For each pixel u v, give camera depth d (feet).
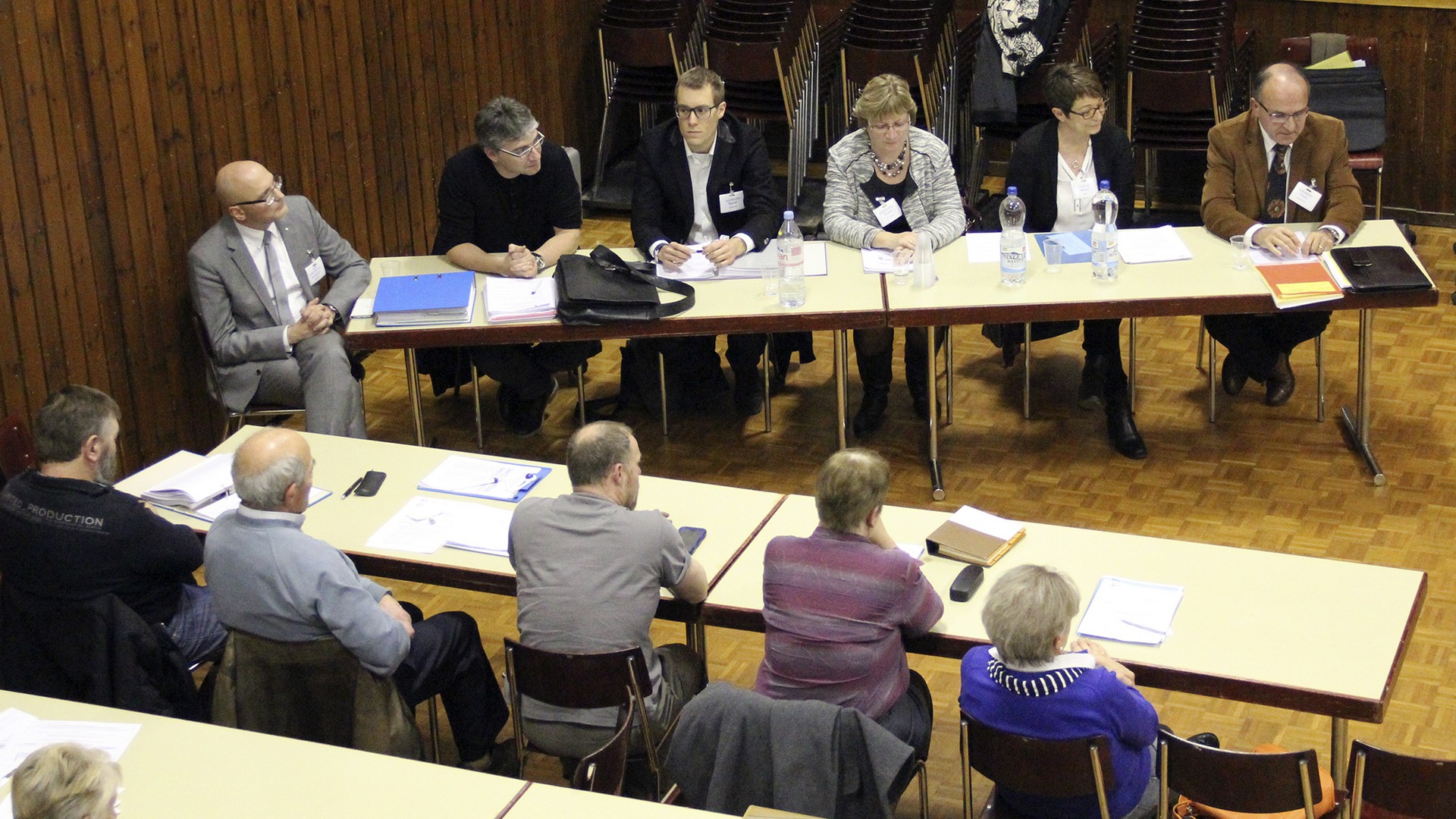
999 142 25.55
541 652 10.00
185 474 12.84
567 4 25.25
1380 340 19.30
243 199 15.74
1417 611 10.23
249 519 10.25
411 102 21.34
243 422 16.71
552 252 16.97
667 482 12.61
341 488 12.71
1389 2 22.06
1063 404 18.28
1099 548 11.20
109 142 15.85
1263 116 15.94
